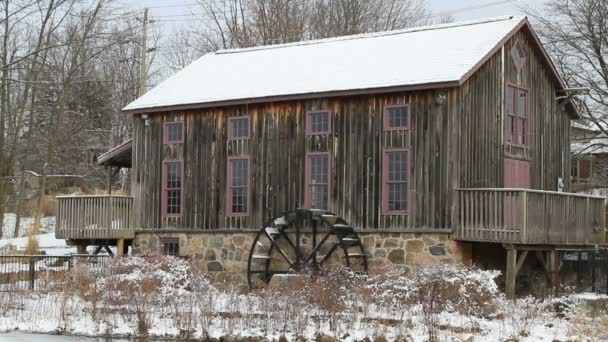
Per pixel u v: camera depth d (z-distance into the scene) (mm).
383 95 26344
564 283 27734
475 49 26312
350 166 26797
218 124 29312
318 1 55500
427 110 25594
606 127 43500
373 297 21453
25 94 44188
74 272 25562
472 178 25641
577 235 26391
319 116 27516
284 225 27688
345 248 26016
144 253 28141
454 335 18906
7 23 40500
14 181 49531
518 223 23859
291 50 31688
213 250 29094
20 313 22922
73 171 54844
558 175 29750
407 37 29328
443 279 21312
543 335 18984
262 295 23250
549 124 29375
